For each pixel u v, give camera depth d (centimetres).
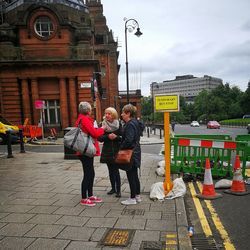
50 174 897
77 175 873
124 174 877
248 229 471
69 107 2680
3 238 424
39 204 584
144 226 463
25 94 2647
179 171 863
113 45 5294
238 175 685
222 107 10050
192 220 512
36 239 419
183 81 17612
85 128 551
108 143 620
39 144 2089
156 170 897
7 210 548
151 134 3381
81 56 2661
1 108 2647
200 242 423
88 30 2792
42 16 2672
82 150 547
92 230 449
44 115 2694
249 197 648
